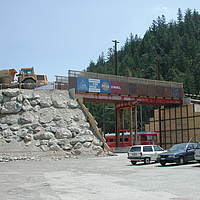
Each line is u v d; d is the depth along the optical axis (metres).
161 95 44.00
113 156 28.98
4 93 31.09
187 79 94.00
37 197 8.08
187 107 45.59
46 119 29.64
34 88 36.25
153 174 13.47
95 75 38.25
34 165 19.98
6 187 10.01
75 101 34.75
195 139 43.50
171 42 153.75
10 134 27.20
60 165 19.81
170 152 18.97
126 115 88.62
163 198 7.69
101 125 93.38
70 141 28.05
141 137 48.62
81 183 10.91
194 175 12.45
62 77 36.47
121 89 39.81
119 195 8.27
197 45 143.88
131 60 148.38
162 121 50.75
